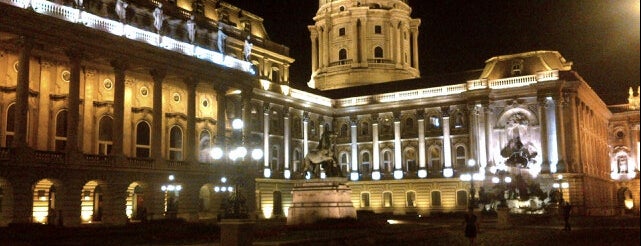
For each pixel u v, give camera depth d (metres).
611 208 88.69
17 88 48.47
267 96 83.06
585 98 87.00
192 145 63.88
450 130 88.12
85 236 38.56
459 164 87.31
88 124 60.25
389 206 91.38
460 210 85.31
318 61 117.75
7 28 47.19
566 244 33.94
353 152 94.94
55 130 57.09
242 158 48.50
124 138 63.16
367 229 41.47
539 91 81.06
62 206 50.75
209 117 72.88
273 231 39.66
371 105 93.75
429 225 49.16
